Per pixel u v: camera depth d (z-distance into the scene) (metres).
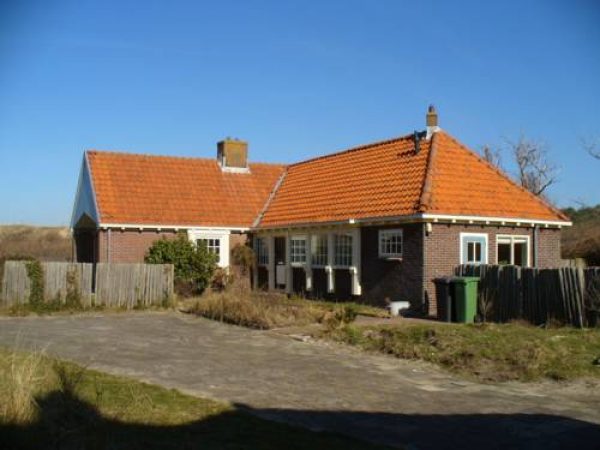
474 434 8.84
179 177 33.19
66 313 23.39
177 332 18.39
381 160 27.70
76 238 34.41
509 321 18.89
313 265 27.64
